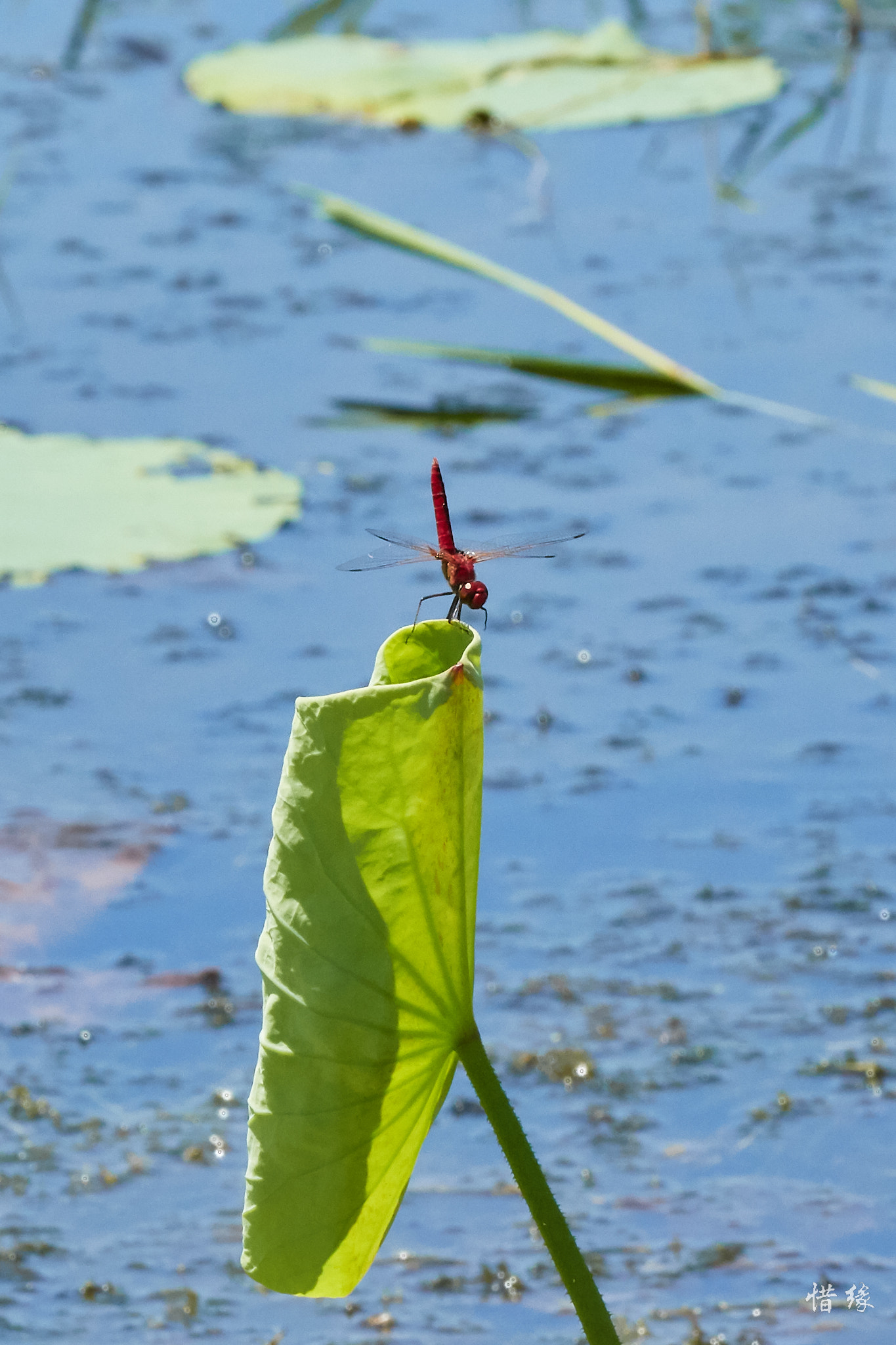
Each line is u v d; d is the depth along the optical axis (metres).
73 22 18.14
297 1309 4.59
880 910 6.30
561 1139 5.24
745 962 6.05
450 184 14.00
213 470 9.42
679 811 6.95
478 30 17.98
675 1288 4.61
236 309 11.72
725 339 11.18
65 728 7.49
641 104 14.87
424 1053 3.26
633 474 9.78
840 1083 5.43
